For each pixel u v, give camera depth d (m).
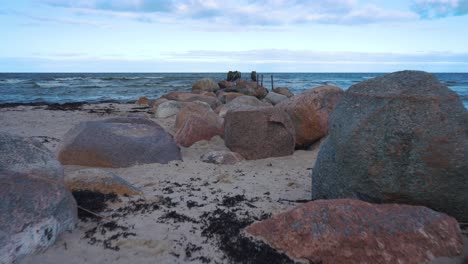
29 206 3.12
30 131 10.09
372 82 4.05
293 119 7.64
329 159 4.17
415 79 3.83
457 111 3.61
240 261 3.05
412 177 3.56
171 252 3.19
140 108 17.61
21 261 2.86
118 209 4.09
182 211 4.14
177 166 6.13
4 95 26.38
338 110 4.18
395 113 3.66
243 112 6.89
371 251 2.94
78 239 3.33
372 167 3.69
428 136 3.52
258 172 5.91
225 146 7.59
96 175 4.55
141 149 6.25
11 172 3.31
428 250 2.95
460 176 3.48
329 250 3.01
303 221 3.21
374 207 3.26
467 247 3.07
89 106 18.38
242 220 3.86
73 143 6.09
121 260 3.03
